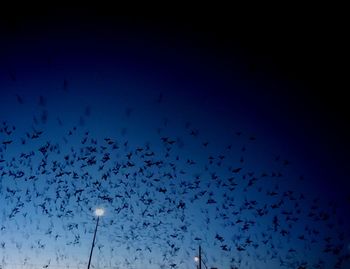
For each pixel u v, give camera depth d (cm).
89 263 1558
